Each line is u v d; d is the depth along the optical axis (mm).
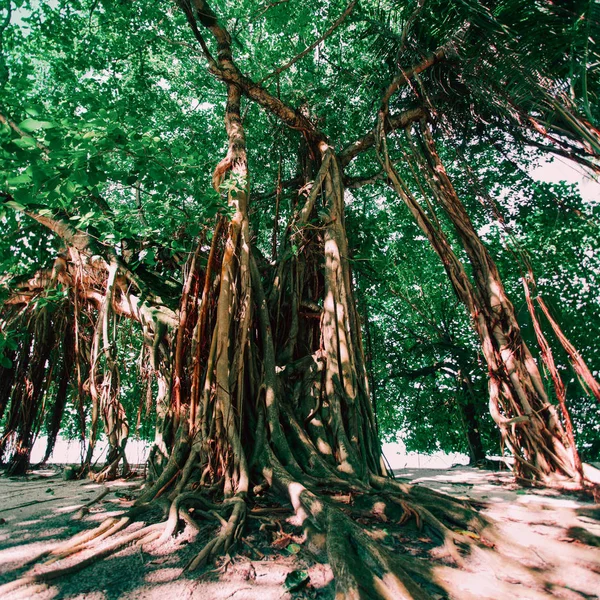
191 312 5285
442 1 6230
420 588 2268
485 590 2318
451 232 11648
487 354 6234
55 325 8008
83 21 7887
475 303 6453
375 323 14516
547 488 5082
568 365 10570
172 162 4441
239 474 3922
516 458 5629
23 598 2166
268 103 7332
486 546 2895
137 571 2516
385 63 8148
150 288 6812
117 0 7719
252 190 9719
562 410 5219
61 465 8828
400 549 2840
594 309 11273
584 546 2928
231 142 6258
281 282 6531
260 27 9266
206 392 4508
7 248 6250
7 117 3680
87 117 3809
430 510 3420
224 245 5570
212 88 9852
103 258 6676
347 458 4504
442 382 13516
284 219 10797
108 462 6285
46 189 3654
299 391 5387
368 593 2193
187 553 2764
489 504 3832
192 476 4121
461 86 7500
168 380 5746
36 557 2650
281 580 2432
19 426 7641
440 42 6805
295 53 9430
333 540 2625
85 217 4852
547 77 5391
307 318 6488
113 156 5461
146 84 9062
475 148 8812
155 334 6156
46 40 7316
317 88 9070
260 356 5453
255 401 4969
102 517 3580
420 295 13711
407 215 11359
